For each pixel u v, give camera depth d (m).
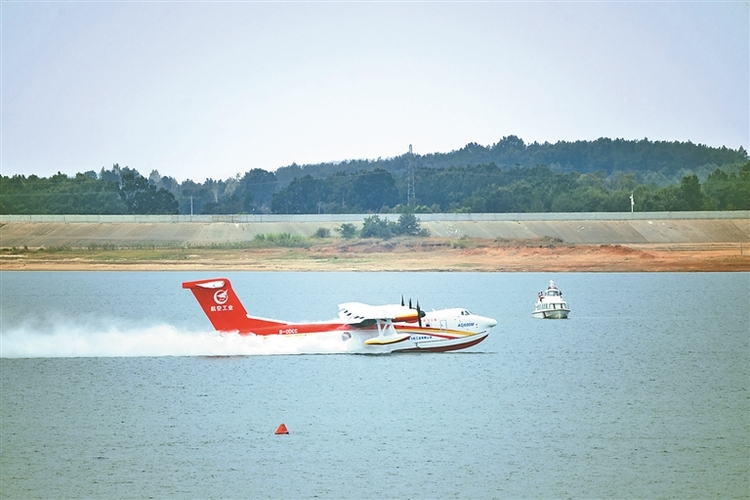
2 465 64.06
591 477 61.44
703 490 59.12
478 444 68.25
